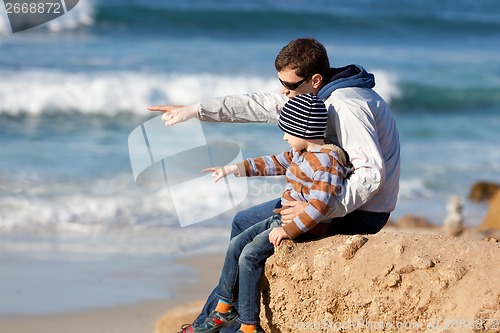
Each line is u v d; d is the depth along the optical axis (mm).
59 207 26453
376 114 9469
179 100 45844
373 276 9031
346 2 83500
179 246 23312
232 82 47750
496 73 59469
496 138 42656
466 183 33312
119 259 22156
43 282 20141
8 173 30172
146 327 17516
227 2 72062
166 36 60125
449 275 8773
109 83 44656
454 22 78125
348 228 9922
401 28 74375
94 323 17734
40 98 42125
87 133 38250
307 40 9828
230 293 9789
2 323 17516
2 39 52500
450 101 52719
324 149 9273
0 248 22594
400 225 25938
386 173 9672
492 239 9750
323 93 9664
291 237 9352
